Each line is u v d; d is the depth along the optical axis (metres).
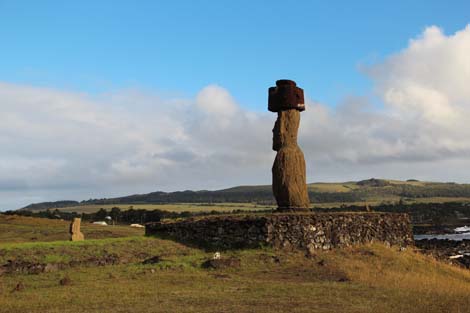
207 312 10.48
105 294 12.40
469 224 120.06
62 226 38.59
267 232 19.62
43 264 15.74
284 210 22.50
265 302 11.53
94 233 32.00
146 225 22.75
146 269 16.31
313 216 20.70
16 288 13.12
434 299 12.25
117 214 72.94
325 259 18.56
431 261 22.27
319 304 11.38
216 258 17.72
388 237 24.48
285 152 22.91
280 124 23.33
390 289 13.58
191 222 21.44
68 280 14.06
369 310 10.77
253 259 18.22
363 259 19.59
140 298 11.95
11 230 33.31
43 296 12.13
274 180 22.98
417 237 87.69
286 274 16.22
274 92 23.66
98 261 16.91
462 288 15.32
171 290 13.05
